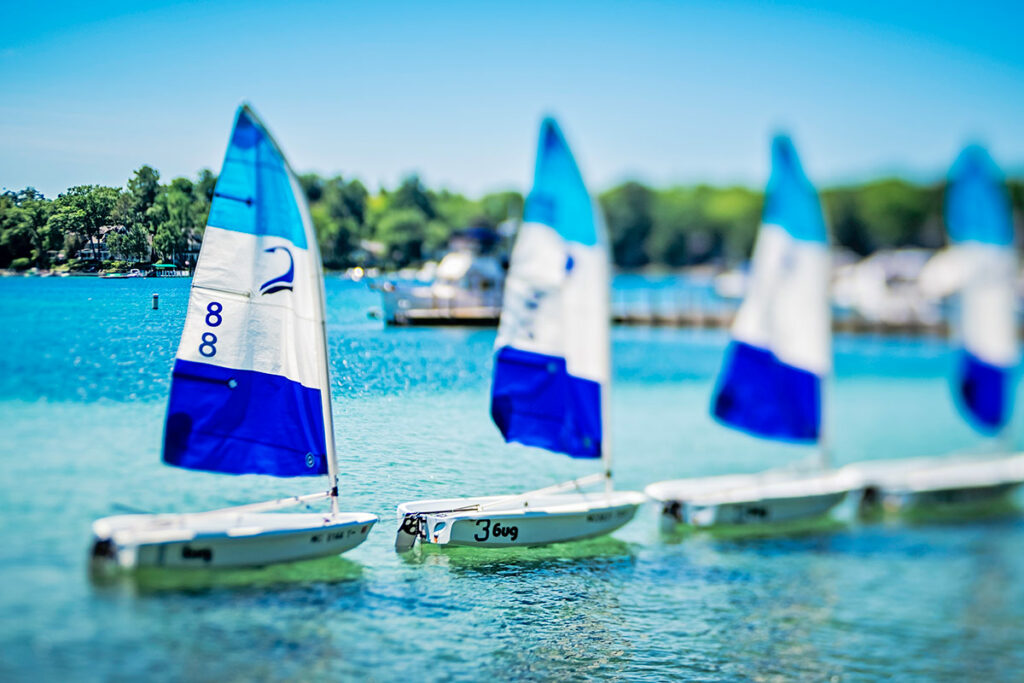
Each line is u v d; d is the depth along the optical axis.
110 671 13.37
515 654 16.42
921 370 64.75
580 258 21.78
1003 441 36.66
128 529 15.87
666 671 16.81
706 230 164.25
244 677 13.91
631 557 22.17
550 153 21.41
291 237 17.03
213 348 16.48
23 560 15.53
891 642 19.39
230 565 16.34
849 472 29.55
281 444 17.12
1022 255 88.88
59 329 17.33
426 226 60.91
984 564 24.95
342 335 28.95
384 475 19.38
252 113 16.61
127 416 18.05
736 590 21.02
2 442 17.39
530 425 21.11
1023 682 17.95
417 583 18.00
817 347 27.70
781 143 27.02
